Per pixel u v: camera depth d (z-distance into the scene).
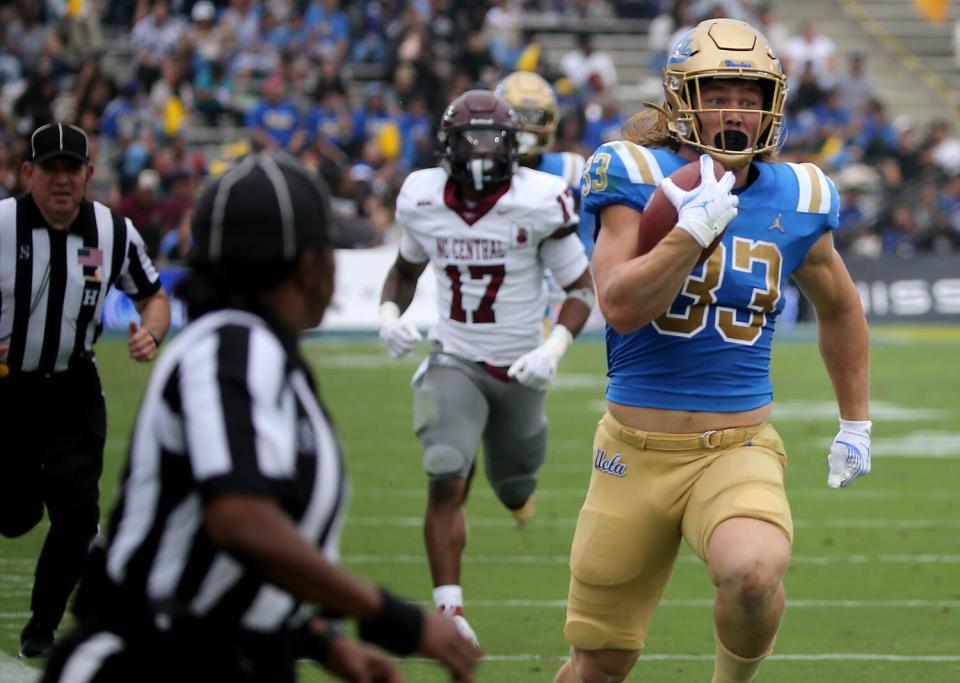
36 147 18.39
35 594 18.56
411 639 8.69
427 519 19.78
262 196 8.85
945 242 71.56
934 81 90.62
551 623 21.33
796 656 19.81
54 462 18.64
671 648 20.14
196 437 8.30
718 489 13.73
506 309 20.70
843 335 15.08
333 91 69.19
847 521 29.52
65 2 78.31
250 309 8.92
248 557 8.23
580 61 81.12
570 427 40.91
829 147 75.19
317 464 8.71
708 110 14.16
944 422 42.62
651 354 14.30
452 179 20.86
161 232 60.03
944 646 20.38
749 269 14.20
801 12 92.94
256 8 76.50
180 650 8.73
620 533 14.23
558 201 20.69
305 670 18.62
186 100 72.06
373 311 63.00
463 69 74.06
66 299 18.69
